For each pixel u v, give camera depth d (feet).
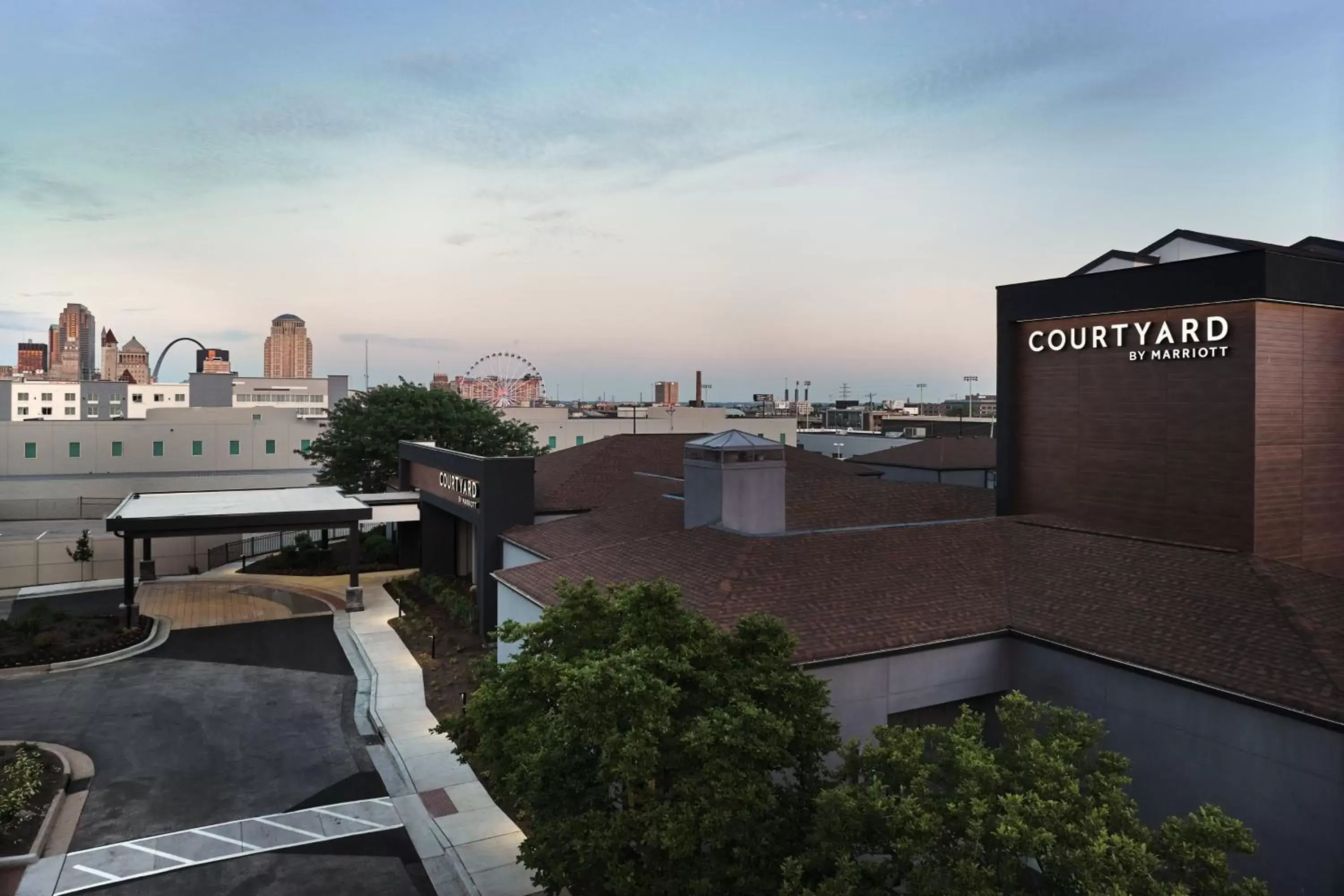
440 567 129.80
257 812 57.36
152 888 47.93
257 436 268.41
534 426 188.65
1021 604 58.54
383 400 165.68
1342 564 69.26
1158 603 53.67
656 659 37.17
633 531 85.81
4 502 217.77
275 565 144.56
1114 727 49.70
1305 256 65.46
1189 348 69.00
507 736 40.83
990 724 56.44
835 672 50.67
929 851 30.37
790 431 277.64
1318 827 40.22
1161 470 71.51
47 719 73.92
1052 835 28.25
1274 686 42.29
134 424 255.09
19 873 49.19
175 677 86.69
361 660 92.68
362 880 49.14
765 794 34.88
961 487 101.86
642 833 35.14
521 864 50.80
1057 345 80.12
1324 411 68.39
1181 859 29.68
